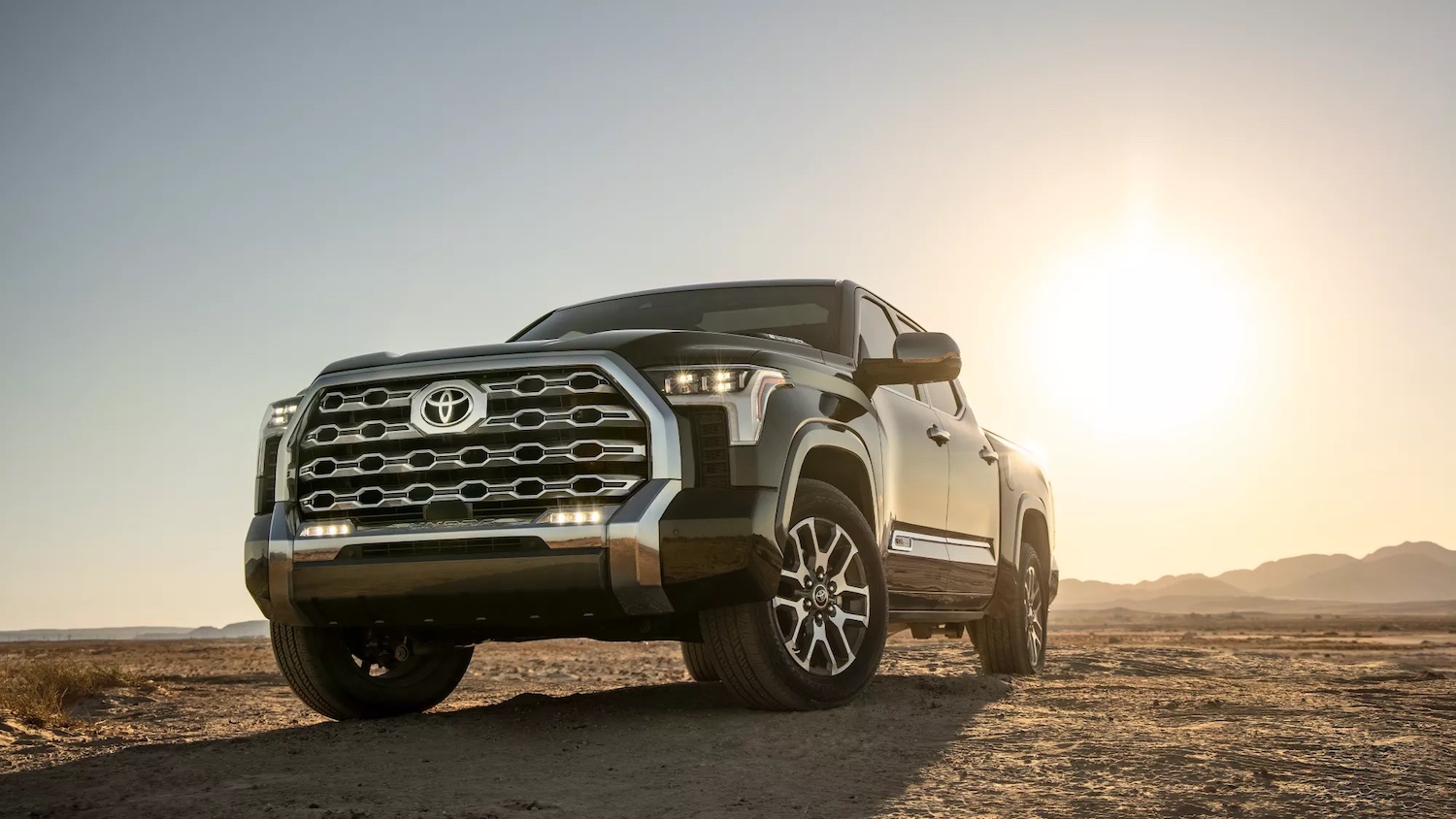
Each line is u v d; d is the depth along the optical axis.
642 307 6.42
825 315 6.05
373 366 4.80
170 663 16.55
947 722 4.81
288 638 5.15
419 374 4.67
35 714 6.10
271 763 4.22
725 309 6.21
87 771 4.20
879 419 5.63
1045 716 5.05
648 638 4.95
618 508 4.39
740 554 4.37
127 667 14.44
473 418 4.53
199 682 9.60
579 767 4.00
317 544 4.66
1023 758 3.96
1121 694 6.17
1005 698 5.90
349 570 4.59
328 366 4.96
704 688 6.36
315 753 4.38
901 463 5.79
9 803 3.67
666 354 4.62
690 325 6.13
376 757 4.27
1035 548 8.33
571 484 4.43
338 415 4.78
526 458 4.47
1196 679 7.88
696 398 4.53
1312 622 91.75
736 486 4.48
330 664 5.25
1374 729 4.58
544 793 3.57
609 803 3.39
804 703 4.85
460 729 4.82
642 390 4.48
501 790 3.63
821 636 4.97
